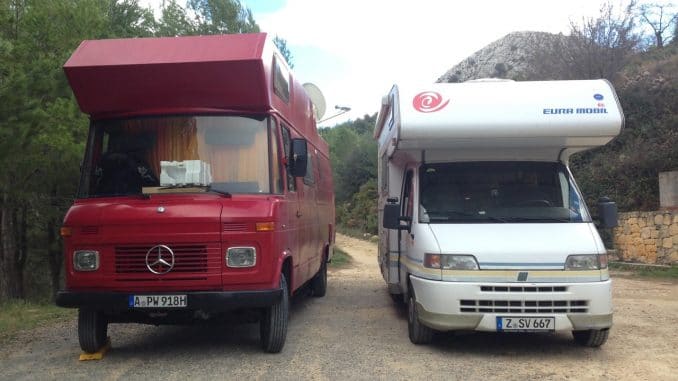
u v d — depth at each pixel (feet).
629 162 61.00
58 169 44.86
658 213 52.90
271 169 21.12
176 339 24.47
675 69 75.36
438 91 22.49
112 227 19.36
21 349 22.99
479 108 21.89
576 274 20.11
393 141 24.48
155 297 19.06
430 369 19.53
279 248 20.42
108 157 21.30
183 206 19.53
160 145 21.20
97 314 21.08
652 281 44.68
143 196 20.20
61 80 35.63
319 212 33.35
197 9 68.80
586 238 20.97
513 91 22.34
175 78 20.63
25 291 59.06
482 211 22.93
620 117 21.42
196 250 19.29
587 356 21.13
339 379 18.45
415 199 23.58
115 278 19.34
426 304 20.88
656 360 20.62
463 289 20.17
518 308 20.06
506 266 20.17
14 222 52.08
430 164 24.27
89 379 18.62
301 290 31.65
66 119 37.47
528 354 21.44
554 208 22.99
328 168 40.04
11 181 41.27
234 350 22.30
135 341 24.18
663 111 65.72
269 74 21.47
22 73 32.60
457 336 24.30
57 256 57.98
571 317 19.95
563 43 85.40
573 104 21.75
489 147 23.67
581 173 65.98
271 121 21.66
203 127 21.25
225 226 19.31
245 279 19.31
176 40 21.62
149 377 18.76
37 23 40.40
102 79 20.61
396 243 28.76
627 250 56.75
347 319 28.94
